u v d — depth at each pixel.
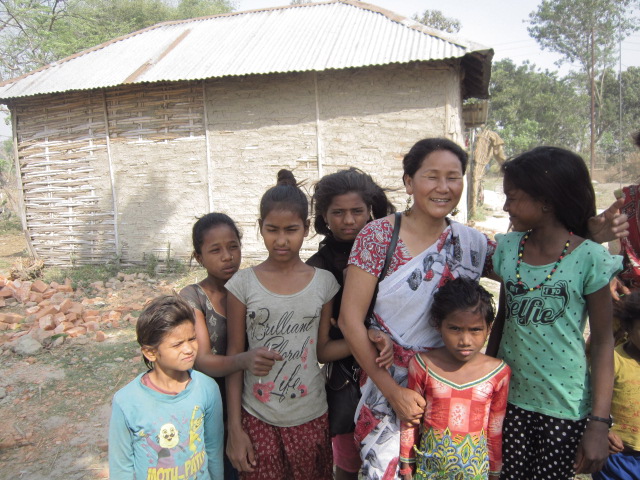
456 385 1.94
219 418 2.16
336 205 2.42
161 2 27.22
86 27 20.38
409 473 2.02
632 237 2.56
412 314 2.01
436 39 7.86
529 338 1.98
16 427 3.79
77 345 5.31
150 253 9.26
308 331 2.20
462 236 2.06
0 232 14.82
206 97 8.64
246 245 8.79
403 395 1.93
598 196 23.06
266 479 2.17
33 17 19.17
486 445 1.99
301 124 8.36
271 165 8.54
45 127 9.60
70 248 9.74
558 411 1.96
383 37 8.26
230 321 2.24
